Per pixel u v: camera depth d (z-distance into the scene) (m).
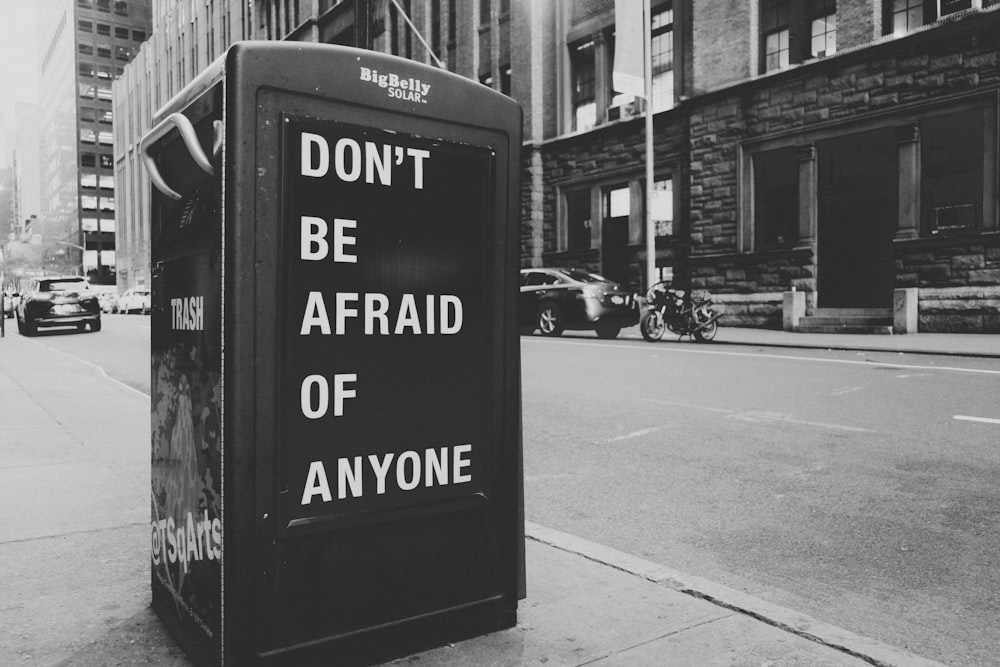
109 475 5.20
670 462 5.89
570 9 26.22
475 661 2.57
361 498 2.43
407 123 2.48
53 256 142.12
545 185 27.23
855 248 18.39
